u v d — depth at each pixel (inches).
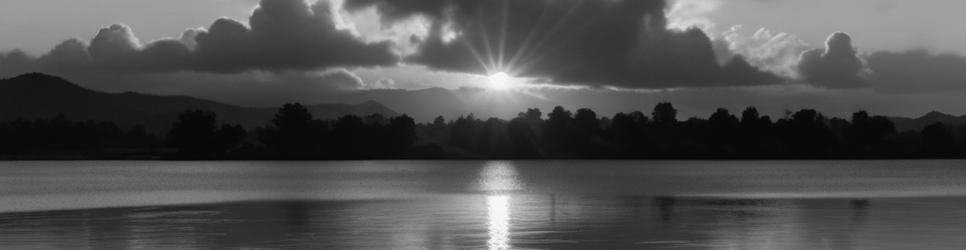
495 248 1487.5
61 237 1668.3
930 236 1611.7
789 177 6363.2
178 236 1676.9
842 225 1860.2
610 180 5713.6
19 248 1493.6
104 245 1535.4
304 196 3486.7
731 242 1552.7
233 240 1600.6
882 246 1469.0
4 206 2778.1
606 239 1606.8
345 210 2458.2
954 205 2596.0
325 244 1535.4
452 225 1895.9
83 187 4621.1
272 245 1525.6
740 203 2802.7
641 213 2297.0
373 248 1487.5
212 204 2856.8
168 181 5693.9
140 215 2274.9
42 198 3368.6
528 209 2487.7
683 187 4431.6
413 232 1734.7
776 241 1560.0
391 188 4382.4
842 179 5743.1
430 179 6063.0
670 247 1487.5
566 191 3956.7
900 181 5280.5
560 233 1713.8
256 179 6112.2
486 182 5344.5
